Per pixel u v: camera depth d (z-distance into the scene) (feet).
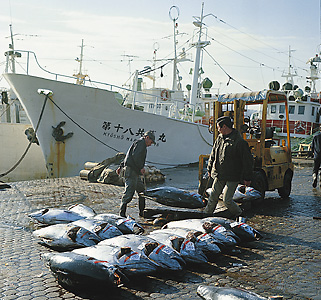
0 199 28.89
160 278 14.10
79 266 12.57
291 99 87.61
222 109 31.35
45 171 58.70
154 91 71.61
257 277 14.26
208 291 11.78
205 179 28.50
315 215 24.99
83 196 30.53
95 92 47.60
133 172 21.98
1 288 12.99
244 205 24.88
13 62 60.13
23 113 62.39
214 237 16.87
